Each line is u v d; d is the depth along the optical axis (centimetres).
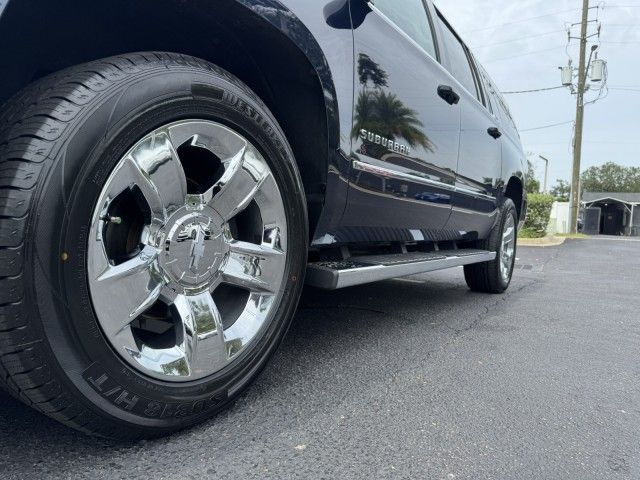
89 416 135
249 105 173
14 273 119
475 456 163
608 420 196
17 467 140
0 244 119
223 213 170
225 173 168
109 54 180
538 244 1561
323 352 265
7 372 124
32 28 152
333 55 209
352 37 226
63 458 145
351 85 223
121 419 141
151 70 149
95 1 153
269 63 195
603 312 415
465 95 377
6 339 120
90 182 132
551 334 329
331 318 348
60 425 163
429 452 164
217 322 167
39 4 143
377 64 245
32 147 126
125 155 140
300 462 153
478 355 273
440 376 236
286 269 192
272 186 183
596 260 999
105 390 136
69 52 171
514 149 538
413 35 307
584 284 602
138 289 147
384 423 183
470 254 395
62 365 127
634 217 4706
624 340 321
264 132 179
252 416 181
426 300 437
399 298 440
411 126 280
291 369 235
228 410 185
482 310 402
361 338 296
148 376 147
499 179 459
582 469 159
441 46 358
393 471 151
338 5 218
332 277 216
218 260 170
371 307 392
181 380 155
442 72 330
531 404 208
